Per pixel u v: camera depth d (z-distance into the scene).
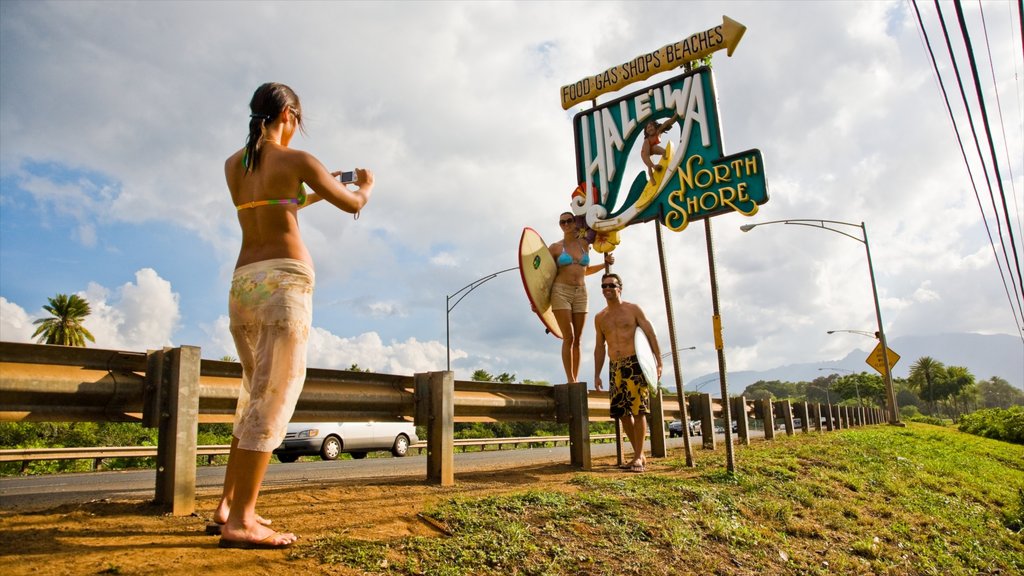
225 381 4.05
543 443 30.12
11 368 3.13
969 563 6.39
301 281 3.18
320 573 2.88
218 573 2.70
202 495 4.31
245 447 3.01
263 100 3.36
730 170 7.88
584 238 8.79
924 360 135.25
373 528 3.63
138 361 3.75
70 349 3.40
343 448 18.08
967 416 44.88
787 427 15.24
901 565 5.61
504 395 6.55
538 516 4.40
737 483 6.74
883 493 8.15
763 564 4.77
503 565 3.54
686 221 8.09
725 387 7.35
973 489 10.32
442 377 5.28
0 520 3.15
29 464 16.31
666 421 10.38
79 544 2.86
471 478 5.70
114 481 8.42
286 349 3.08
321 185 3.28
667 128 8.59
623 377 7.27
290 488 4.70
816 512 6.46
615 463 8.17
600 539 4.30
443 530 3.83
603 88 9.20
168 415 3.64
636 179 8.69
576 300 8.47
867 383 114.25
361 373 5.03
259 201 3.21
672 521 5.00
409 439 20.22
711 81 8.26
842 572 5.08
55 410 3.33
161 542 2.99
